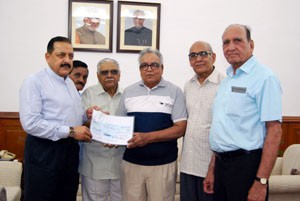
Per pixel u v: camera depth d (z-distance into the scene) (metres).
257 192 1.66
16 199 2.52
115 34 3.65
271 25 3.91
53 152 1.98
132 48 3.67
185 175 2.19
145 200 2.18
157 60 2.09
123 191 2.22
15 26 3.47
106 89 2.41
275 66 3.96
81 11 3.55
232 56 1.80
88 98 2.42
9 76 3.49
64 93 2.05
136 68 3.71
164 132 2.06
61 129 1.96
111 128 2.09
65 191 2.11
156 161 2.11
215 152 1.86
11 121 3.51
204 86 2.16
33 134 1.95
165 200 2.13
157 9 3.68
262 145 1.72
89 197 2.35
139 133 2.05
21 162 3.10
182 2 3.74
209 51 2.13
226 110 1.79
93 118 2.14
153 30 3.69
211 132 1.88
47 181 1.96
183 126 2.14
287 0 3.93
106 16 3.60
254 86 1.72
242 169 1.71
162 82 2.17
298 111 3.99
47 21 3.52
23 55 3.50
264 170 1.65
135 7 3.65
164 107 2.11
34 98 1.94
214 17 3.80
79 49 3.57
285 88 3.98
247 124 1.73
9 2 3.44
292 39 3.97
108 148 2.31
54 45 2.01
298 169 2.91
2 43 3.46
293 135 3.96
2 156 3.18
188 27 3.76
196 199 2.18
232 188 1.75
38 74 2.02
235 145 1.73
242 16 3.85
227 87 1.84
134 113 2.14
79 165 2.37
